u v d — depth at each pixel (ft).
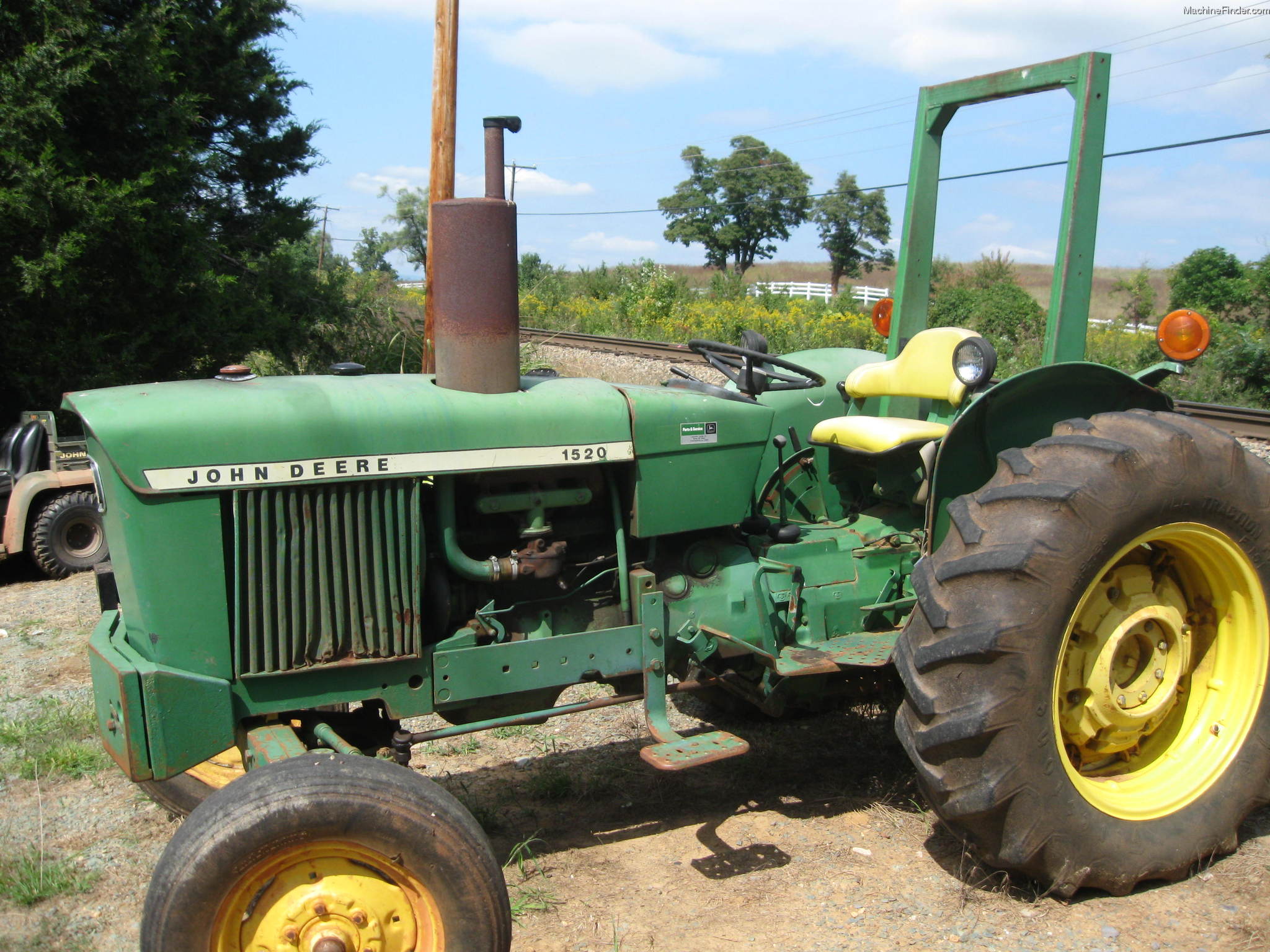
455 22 25.73
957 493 10.07
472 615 9.30
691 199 175.32
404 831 6.77
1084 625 9.11
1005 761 8.25
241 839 6.48
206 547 7.83
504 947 7.09
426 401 8.58
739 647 9.97
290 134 37.45
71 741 12.30
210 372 32.60
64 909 8.96
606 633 9.33
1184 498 8.82
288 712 8.76
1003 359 56.44
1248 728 9.57
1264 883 9.14
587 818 10.58
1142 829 8.92
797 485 12.55
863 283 180.04
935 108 12.37
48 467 22.66
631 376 39.22
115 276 28.73
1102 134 10.53
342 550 8.29
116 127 28.25
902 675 8.74
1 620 17.92
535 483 9.25
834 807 10.72
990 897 8.86
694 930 8.42
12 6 26.20
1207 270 69.77
